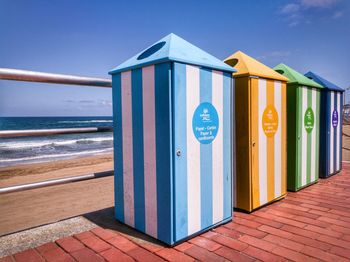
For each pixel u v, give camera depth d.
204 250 2.30
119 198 2.88
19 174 13.73
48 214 7.29
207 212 2.66
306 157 4.26
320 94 4.78
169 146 2.33
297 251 2.29
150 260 2.14
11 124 65.12
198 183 2.56
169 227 2.36
